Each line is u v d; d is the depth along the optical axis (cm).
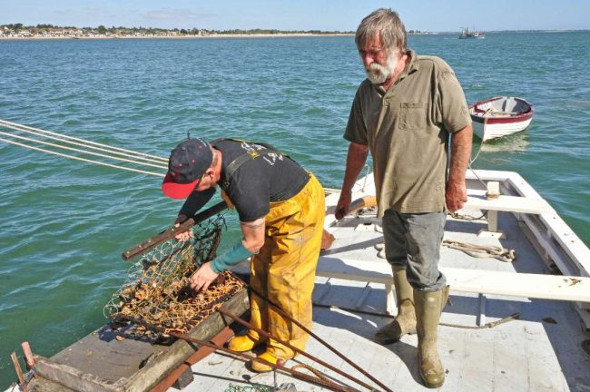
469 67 4700
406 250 346
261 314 363
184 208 335
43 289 718
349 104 2333
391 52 290
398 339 381
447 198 319
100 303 676
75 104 2456
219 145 297
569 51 7588
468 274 389
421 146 304
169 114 2133
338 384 334
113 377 311
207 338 346
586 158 1461
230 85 3231
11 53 9112
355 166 373
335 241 556
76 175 1227
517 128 1692
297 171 313
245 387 337
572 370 346
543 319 400
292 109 2217
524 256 506
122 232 900
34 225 941
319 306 432
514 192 609
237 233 840
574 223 977
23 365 558
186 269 362
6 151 1454
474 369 349
